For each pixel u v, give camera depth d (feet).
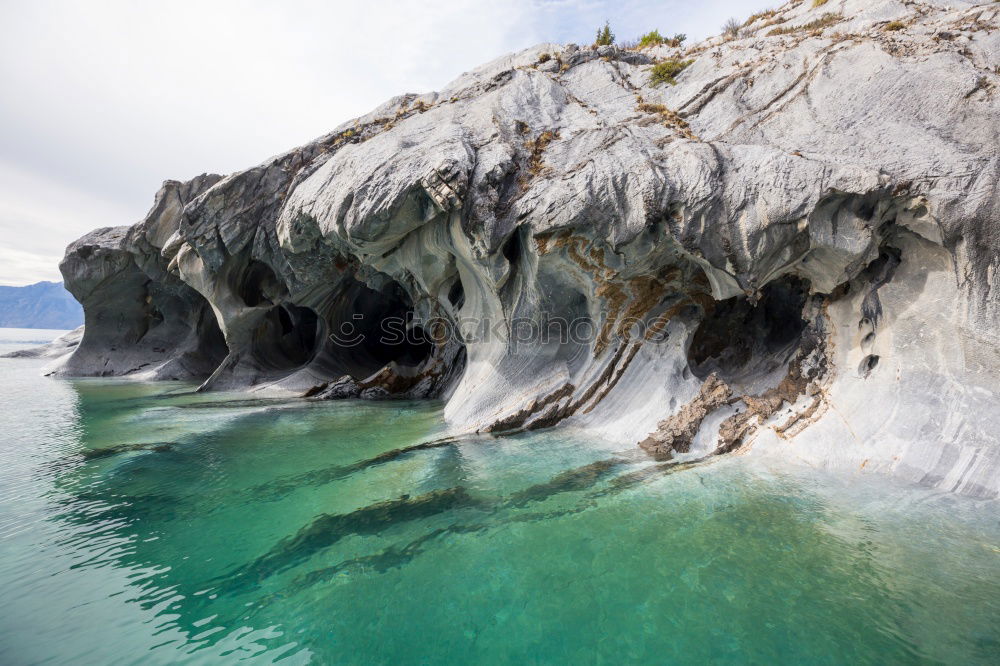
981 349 21.67
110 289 71.56
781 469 22.89
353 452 27.73
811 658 11.21
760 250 24.43
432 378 48.96
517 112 35.19
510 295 33.94
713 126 30.45
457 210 30.32
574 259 29.50
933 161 22.53
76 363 71.10
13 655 11.53
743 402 28.32
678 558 15.55
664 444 26.21
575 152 30.58
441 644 11.94
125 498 21.21
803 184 23.56
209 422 35.68
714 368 32.83
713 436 26.45
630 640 11.94
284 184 46.78
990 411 20.75
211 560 16.06
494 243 28.86
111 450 28.27
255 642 12.06
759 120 29.22
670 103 33.78
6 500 20.99
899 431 22.13
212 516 19.33
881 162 23.52
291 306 62.03
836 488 20.44
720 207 25.04
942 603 13.07
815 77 29.27
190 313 73.92
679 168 26.58
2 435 31.86
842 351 26.63
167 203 63.77
